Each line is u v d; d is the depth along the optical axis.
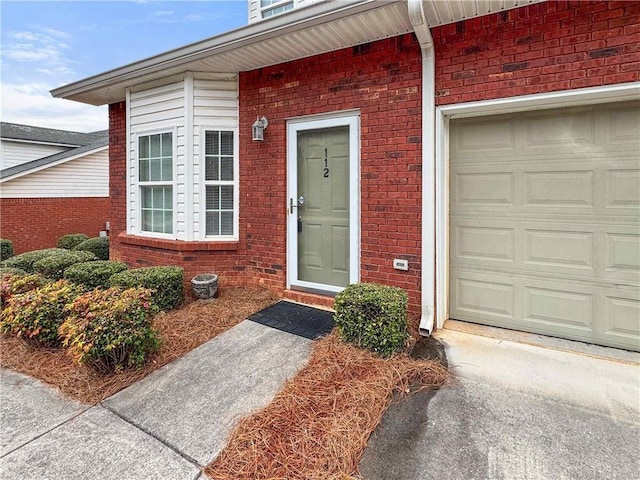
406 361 2.91
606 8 2.85
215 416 2.40
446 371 2.82
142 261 5.54
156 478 1.91
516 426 2.20
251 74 4.70
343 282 4.29
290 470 1.90
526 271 3.46
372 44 3.82
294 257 4.58
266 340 3.47
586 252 3.21
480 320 3.71
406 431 2.18
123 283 4.12
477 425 2.22
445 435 2.14
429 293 3.59
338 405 2.39
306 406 2.39
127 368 2.98
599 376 2.73
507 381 2.69
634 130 2.98
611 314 3.15
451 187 3.73
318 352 3.12
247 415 2.38
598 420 2.24
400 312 3.03
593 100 3.02
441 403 2.44
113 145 6.24
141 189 5.59
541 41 3.07
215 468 1.96
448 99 3.45
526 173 3.39
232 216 5.09
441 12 3.21
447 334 3.49
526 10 3.11
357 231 4.09
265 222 4.73
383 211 3.86
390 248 3.83
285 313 4.12
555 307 3.37
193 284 4.55
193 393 2.67
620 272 3.10
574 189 3.21
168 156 5.17
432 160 3.53
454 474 1.87
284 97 4.45
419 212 3.66
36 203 12.42
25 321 3.33
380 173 3.85
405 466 1.92
